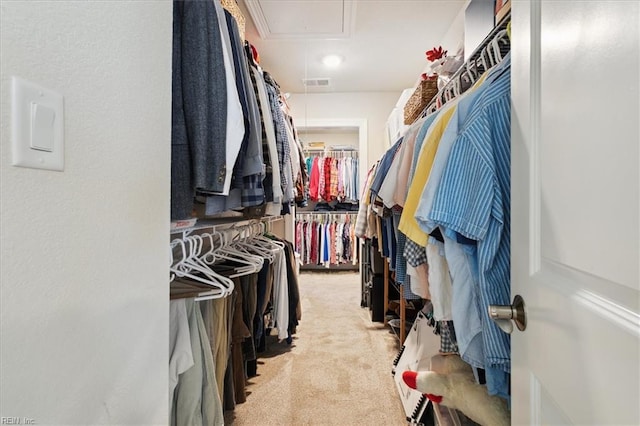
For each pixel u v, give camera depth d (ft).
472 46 5.40
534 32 1.96
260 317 6.70
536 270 1.94
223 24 3.35
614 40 1.30
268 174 4.71
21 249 1.33
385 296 9.29
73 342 1.57
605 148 1.36
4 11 1.27
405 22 8.51
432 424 4.98
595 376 1.41
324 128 14.62
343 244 15.99
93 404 1.69
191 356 3.31
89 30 1.70
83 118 1.65
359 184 14.52
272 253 6.58
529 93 2.00
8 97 1.28
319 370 6.84
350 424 5.16
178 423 3.48
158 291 2.33
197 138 2.83
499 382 2.71
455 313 2.77
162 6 2.42
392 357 7.41
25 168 1.35
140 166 2.13
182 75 2.89
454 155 2.60
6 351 1.26
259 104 4.66
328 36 9.07
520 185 2.10
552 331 1.75
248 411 5.47
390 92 13.75
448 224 2.52
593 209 1.43
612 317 1.31
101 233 1.77
